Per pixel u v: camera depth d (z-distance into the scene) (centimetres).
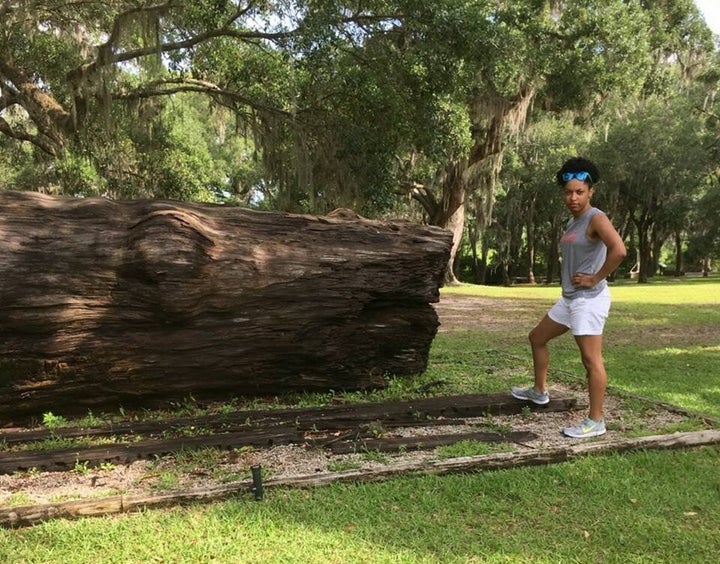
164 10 1184
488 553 300
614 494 366
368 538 312
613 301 1941
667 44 2214
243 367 545
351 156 1267
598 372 462
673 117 3256
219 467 399
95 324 488
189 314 504
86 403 507
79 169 1553
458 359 811
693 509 351
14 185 2211
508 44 1244
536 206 4150
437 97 1231
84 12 1405
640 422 511
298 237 564
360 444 434
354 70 1198
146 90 1455
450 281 3250
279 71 1366
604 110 2181
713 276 4825
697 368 780
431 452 430
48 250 471
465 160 2423
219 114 1675
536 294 2481
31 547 299
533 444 444
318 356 570
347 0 1153
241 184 3269
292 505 345
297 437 447
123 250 489
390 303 611
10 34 1323
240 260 522
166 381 523
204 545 300
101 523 322
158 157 1752
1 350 463
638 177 3488
